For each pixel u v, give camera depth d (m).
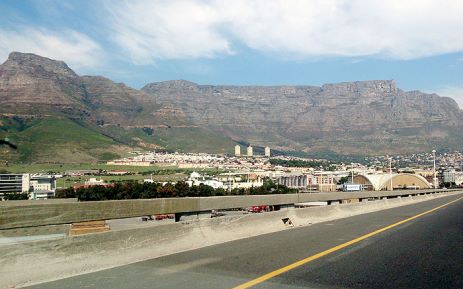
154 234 11.86
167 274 9.61
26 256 8.63
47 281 8.76
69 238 9.52
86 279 8.99
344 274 9.95
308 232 17.61
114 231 10.65
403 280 9.48
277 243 14.34
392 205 38.81
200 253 12.23
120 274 9.50
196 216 14.02
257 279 9.32
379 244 14.45
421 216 26.69
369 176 183.50
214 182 160.38
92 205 9.77
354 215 27.66
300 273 9.97
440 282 9.35
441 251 13.14
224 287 8.63
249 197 16.34
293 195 20.22
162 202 11.83
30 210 8.67
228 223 15.23
